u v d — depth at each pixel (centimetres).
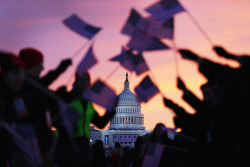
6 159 820
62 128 827
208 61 791
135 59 925
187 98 903
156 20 777
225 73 780
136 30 781
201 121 840
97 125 918
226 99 784
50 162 717
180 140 1005
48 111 730
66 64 778
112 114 913
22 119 674
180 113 890
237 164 791
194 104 897
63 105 701
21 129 650
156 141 1087
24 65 675
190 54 794
